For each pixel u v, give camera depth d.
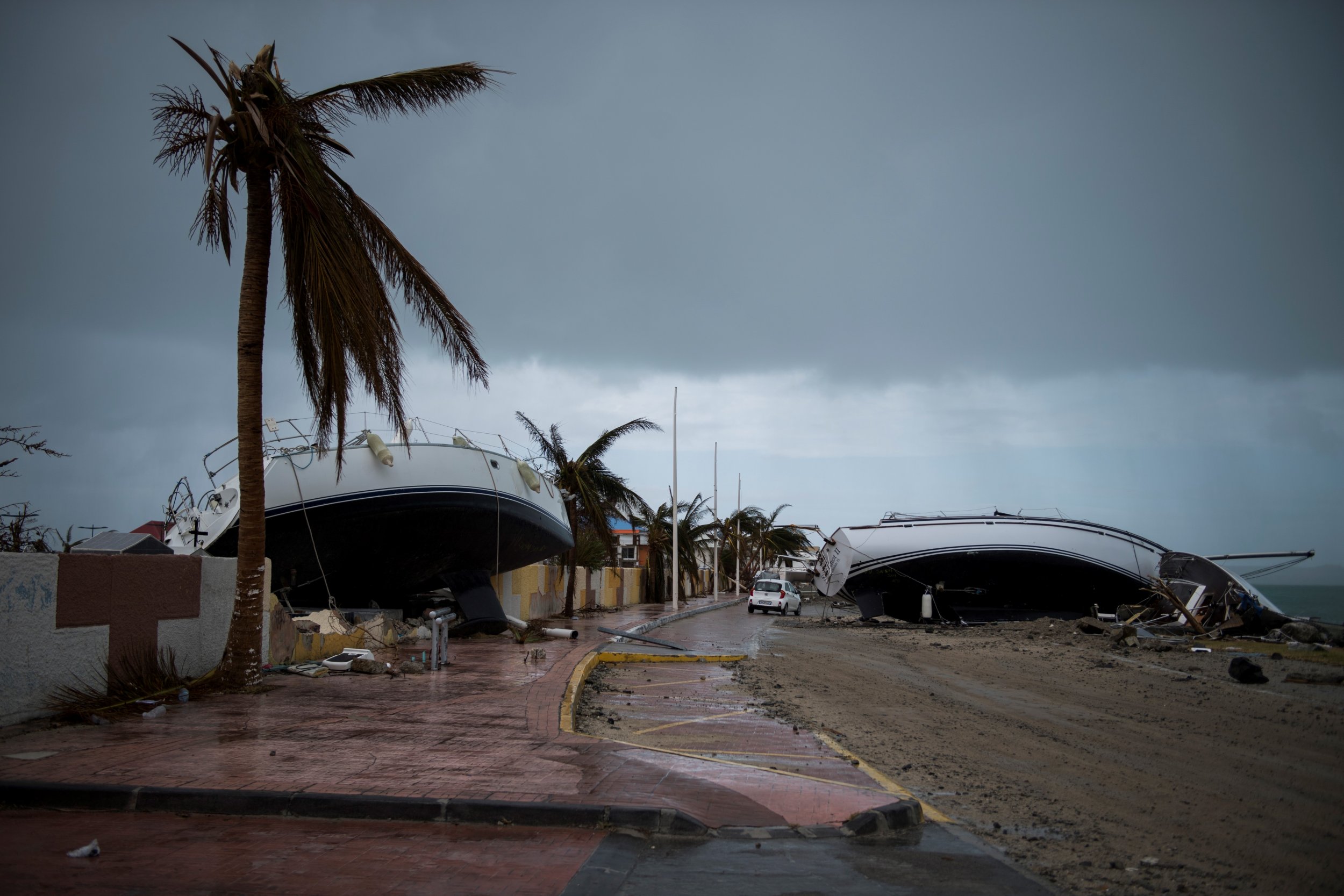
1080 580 32.50
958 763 8.09
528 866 4.63
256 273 10.84
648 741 8.88
